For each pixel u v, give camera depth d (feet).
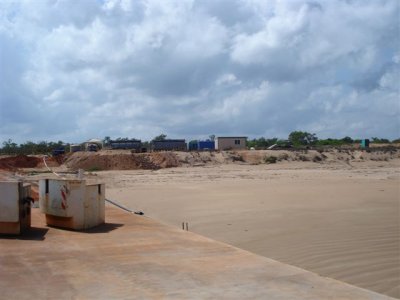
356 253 40.75
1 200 30.58
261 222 58.90
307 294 18.42
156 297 17.97
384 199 84.58
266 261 24.23
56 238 30.50
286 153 286.87
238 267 22.88
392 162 286.66
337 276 34.01
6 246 27.55
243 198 90.02
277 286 19.57
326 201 82.17
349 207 73.10
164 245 28.60
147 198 93.56
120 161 239.71
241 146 335.67
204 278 20.79
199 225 58.03
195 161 257.55
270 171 211.41
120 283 19.94
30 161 240.73
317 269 35.96
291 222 58.44
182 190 113.70
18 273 21.43
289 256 40.40
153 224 37.93
